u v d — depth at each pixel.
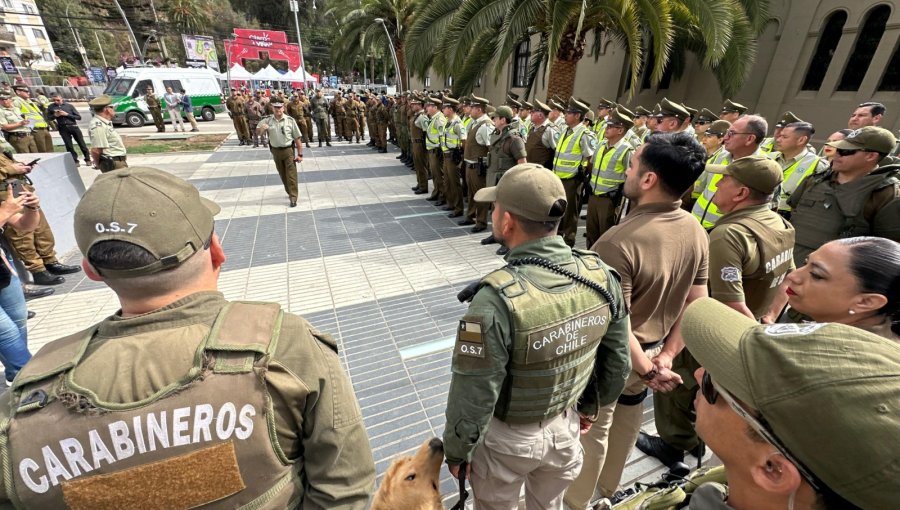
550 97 8.74
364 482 0.90
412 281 4.32
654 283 1.49
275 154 6.58
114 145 6.23
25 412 0.66
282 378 0.76
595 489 1.90
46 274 4.20
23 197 2.40
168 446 0.68
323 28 57.34
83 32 50.56
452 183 6.39
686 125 4.85
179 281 0.77
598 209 4.54
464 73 9.55
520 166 1.22
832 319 1.24
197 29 45.72
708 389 0.68
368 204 7.14
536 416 1.21
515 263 1.18
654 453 2.23
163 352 0.71
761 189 1.72
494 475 1.30
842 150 2.51
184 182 0.83
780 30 8.69
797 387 0.51
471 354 1.10
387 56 28.56
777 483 0.57
